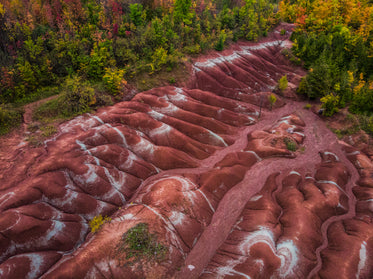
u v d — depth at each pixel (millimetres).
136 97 48281
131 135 39688
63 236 26562
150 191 33719
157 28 58219
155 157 39750
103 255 25406
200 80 59219
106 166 34125
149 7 69750
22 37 49094
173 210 31062
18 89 41375
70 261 24859
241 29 76375
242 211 34875
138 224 28391
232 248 29250
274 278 25875
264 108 60125
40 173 29484
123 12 67750
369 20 83688
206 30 72875
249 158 43500
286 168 42688
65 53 48750
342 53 69625
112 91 46656
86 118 39812
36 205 26812
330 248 29922
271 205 34438
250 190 38094
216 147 46031
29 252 24438
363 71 67000
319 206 33875
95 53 47844
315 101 64062
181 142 43125
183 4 63938
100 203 31016
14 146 32438
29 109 39719
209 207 34438
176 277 26781
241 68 66188
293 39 83125
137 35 59656
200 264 28312
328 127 54438
